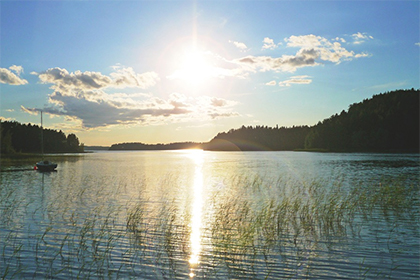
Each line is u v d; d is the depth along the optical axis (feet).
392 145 514.27
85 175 178.81
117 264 43.98
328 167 221.05
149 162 341.00
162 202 90.22
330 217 67.92
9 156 405.18
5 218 69.67
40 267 42.86
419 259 45.60
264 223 64.23
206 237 55.62
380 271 41.78
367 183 125.90
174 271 41.91
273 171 197.67
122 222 66.08
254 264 44.09
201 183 136.67
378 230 59.31
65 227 62.18
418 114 538.47
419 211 73.56
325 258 46.01
